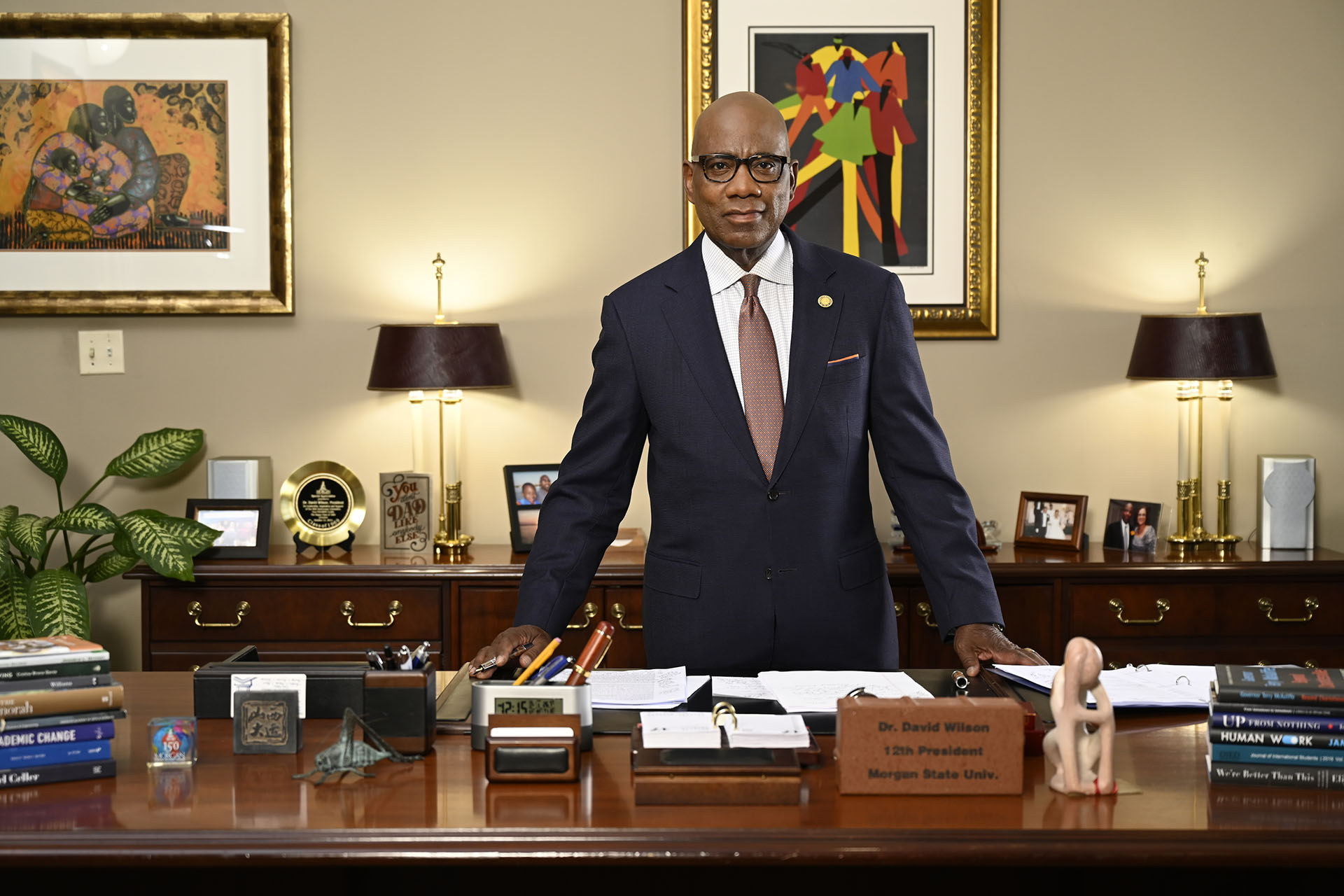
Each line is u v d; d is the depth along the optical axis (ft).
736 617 6.66
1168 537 11.18
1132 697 5.56
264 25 11.47
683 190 11.70
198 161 11.59
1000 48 11.66
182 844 3.92
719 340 6.78
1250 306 11.84
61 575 10.05
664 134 11.69
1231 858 3.88
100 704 4.55
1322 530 11.91
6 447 11.71
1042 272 11.81
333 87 11.62
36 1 11.47
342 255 11.71
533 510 11.08
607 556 10.62
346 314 11.73
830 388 6.67
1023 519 11.39
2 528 10.16
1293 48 11.68
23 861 3.88
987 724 4.32
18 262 11.59
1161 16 11.66
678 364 6.75
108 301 11.60
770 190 6.36
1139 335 11.04
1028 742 4.80
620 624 10.22
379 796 4.34
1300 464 11.13
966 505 6.48
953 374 11.86
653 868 4.89
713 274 6.95
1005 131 11.73
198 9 11.59
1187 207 11.77
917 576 10.14
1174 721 5.36
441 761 4.79
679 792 4.23
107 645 11.89
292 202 11.62
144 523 10.12
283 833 3.97
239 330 11.73
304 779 4.54
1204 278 11.82
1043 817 4.09
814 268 6.91
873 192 11.68
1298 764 4.39
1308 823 4.04
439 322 11.48
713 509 6.71
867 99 11.63
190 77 11.53
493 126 11.68
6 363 11.67
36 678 4.51
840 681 5.71
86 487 11.74
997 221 11.71
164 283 11.64
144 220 11.61
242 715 4.89
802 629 6.65
